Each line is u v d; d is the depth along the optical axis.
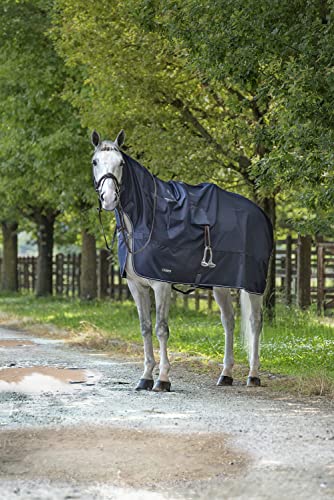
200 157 19.25
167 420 9.27
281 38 12.36
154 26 15.62
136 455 7.68
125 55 19.25
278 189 20.05
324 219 16.81
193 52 13.61
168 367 11.50
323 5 12.40
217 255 11.64
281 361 14.27
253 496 6.50
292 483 6.81
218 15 12.87
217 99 20.00
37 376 12.78
